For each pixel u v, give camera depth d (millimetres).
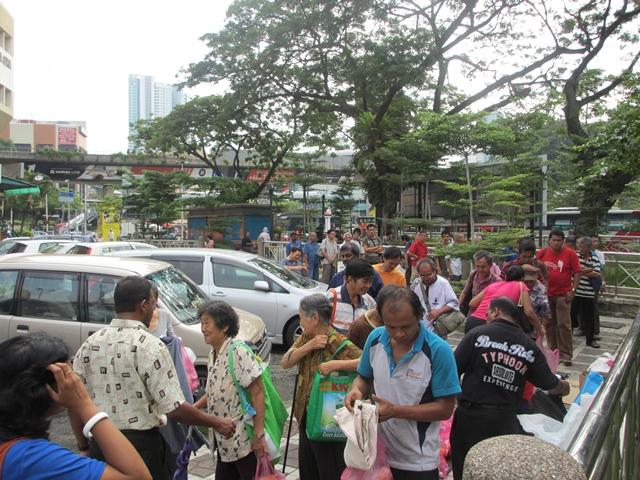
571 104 16938
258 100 23516
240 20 21406
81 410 1654
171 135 24734
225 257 8609
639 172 11109
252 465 3291
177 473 3025
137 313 2811
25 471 1492
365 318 3654
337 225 30859
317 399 3189
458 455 3445
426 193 16875
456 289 11109
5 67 56312
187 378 3619
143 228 31609
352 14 19562
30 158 40875
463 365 3434
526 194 13008
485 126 12484
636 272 11586
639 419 3012
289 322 8266
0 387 1550
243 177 30531
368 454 2439
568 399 5762
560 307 7500
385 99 20641
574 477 1210
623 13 16328
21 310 5871
